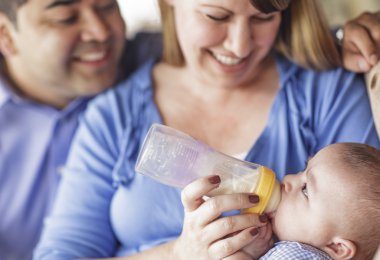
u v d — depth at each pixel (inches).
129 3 135.2
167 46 72.8
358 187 51.8
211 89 68.3
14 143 84.7
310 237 53.2
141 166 53.7
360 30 64.7
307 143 63.3
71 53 76.1
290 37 67.7
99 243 67.4
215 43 60.1
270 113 64.4
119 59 81.7
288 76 67.1
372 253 52.5
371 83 62.4
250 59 62.6
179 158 53.4
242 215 51.6
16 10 75.1
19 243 85.2
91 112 72.8
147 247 64.9
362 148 54.4
